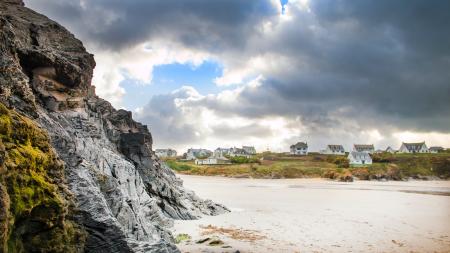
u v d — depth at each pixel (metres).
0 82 16.48
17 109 17.56
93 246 18.34
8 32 18.20
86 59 31.23
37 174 15.66
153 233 26.89
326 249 29.06
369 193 86.44
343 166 176.50
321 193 84.19
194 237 32.19
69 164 19.86
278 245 29.95
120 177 28.53
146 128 51.19
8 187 13.52
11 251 13.76
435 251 29.33
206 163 193.00
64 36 31.16
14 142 15.09
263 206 57.03
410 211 53.00
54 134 20.06
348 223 41.59
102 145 29.53
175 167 176.38
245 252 27.33
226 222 40.91
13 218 13.37
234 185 106.75
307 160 199.00
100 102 43.38
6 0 30.41
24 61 25.30
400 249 29.69
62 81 27.27
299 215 47.47
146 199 33.97
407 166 183.50
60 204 16.03
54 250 15.84
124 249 18.97
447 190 100.25
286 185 112.06
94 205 18.94
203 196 71.56
